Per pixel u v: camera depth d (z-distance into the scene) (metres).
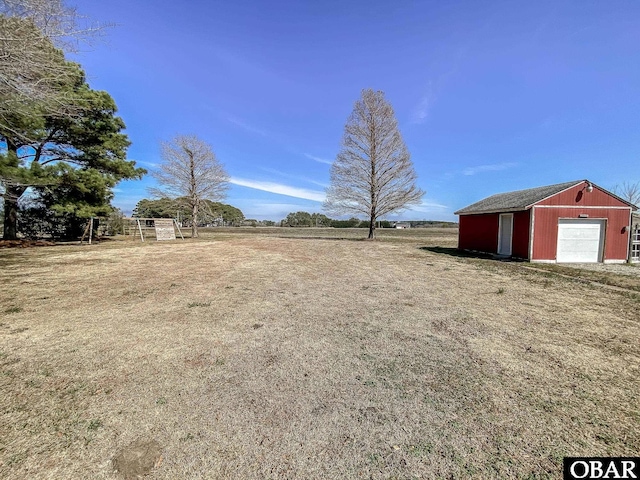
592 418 2.06
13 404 2.16
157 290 5.71
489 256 11.77
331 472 1.59
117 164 15.18
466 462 1.67
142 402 2.20
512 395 2.33
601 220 10.54
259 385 2.45
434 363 2.86
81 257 10.45
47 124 12.80
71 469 1.59
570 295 5.55
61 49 6.16
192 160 21.50
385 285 6.26
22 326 3.76
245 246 15.20
